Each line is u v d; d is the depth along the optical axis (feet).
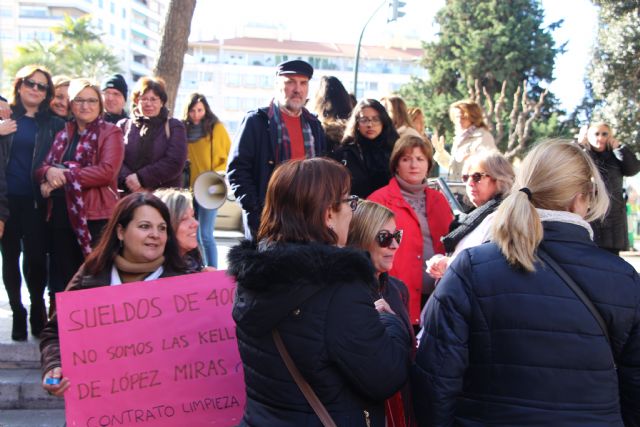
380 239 9.77
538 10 114.32
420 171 14.11
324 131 16.47
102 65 150.41
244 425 7.16
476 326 6.98
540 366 6.70
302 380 6.76
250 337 7.07
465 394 7.16
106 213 15.20
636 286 6.94
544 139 7.71
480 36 111.34
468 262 7.15
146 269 10.13
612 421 6.74
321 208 7.12
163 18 27.84
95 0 315.37
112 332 9.57
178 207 11.59
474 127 21.93
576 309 6.74
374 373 6.74
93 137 15.25
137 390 9.58
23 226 15.79
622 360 7.05
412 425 8.66
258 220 14.20
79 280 10.07
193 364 9.78
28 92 16.03
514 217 7.00
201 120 22.95
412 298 13.65
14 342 15.89
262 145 14.74
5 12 307.17
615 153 20.67
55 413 14.84
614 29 61.82
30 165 15.90
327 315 6.64
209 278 9.95
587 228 7.20
